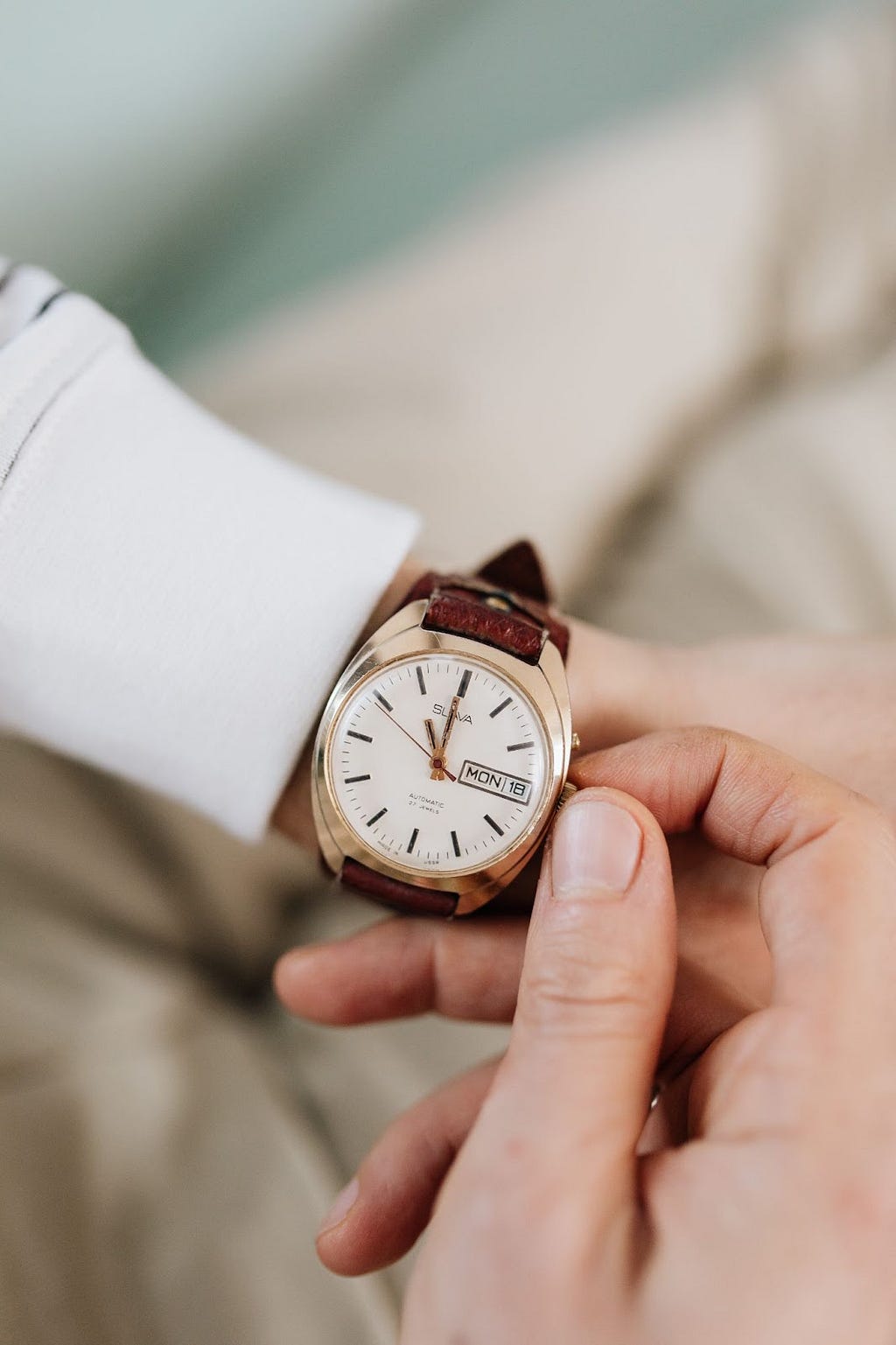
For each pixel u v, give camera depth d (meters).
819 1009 0.21
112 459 0.25
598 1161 0.21
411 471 0.35
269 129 0.34
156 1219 0.28
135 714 0.26
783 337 0.36
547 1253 0.21
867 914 0.22
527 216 0.36
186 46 0.33
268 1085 0.30
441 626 0.25
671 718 0.28
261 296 0.35
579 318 0.36
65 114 0.33
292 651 0.25
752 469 0.35
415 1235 0.25
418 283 0.36
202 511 0.25
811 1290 0.21
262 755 0.26
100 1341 0.27
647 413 0.36
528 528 0.35
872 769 0.28
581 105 0.36
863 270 0.37
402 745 0.25
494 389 0.35
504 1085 0.22
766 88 0.36
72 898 0.31
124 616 0.25
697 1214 0.21
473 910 0.26
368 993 0.27
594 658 0.28
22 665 0.25
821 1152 0.21
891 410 0.36
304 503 0.26
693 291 0.36
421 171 0.35
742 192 0.36
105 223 0.34
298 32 0.34
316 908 0.32
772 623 0.34
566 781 0.25
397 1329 0.28
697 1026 0.25
